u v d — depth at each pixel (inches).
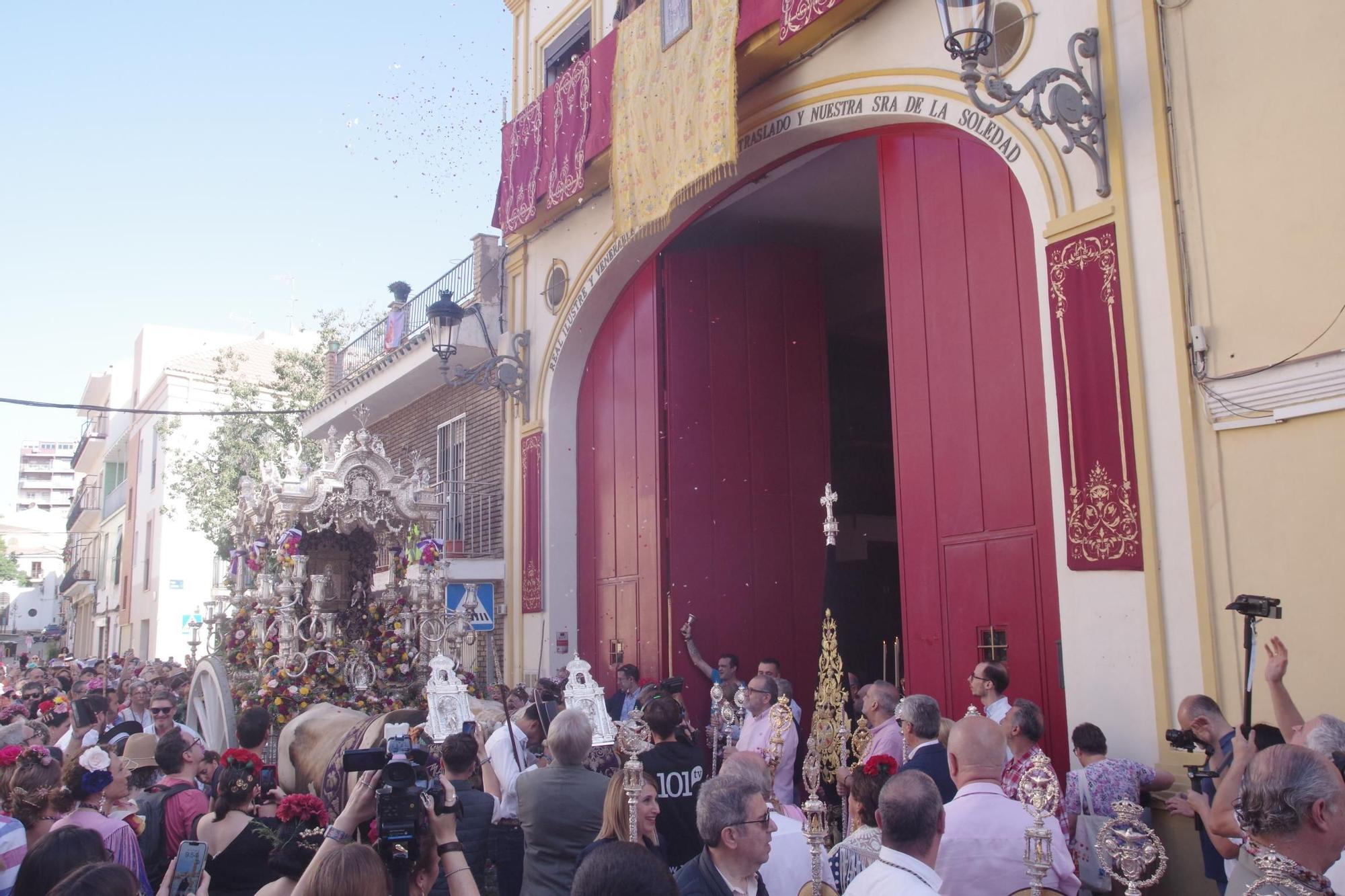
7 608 2920.8
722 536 486.3
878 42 369.1
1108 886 220.8
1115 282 283.6
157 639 1192.2
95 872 122.2
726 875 141.1
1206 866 223.1
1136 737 268.1
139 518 1389.0
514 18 617.0
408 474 727.1
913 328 362.6
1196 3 273.6
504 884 237.5
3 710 399.2
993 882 156.3
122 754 292.7
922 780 131.2
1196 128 271.1
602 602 522.9
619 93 456.4
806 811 159.3
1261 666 243.9
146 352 1455.5
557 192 501.7
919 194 364.5
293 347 1225.4
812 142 407.5
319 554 473.7
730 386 500.1
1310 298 244.4
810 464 510.3
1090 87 293.0
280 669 405.1
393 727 138.8
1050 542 307.0
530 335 571.8
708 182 422.6
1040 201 308.5
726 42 394.6
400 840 125.5
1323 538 237.5
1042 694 305.0
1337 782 105.7
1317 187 245.4
